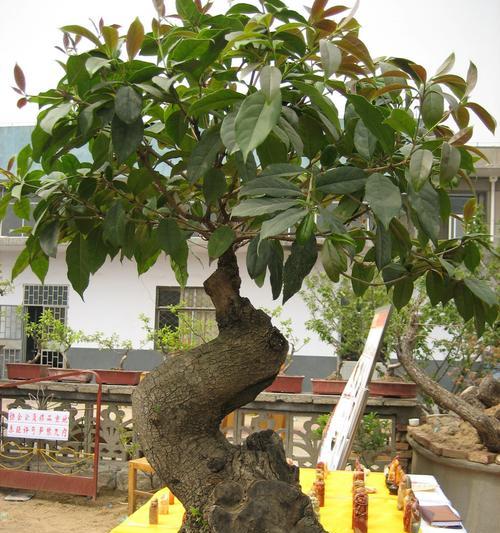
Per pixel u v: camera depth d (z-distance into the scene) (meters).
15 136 14.20
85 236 2.14
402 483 3.24
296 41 1.66
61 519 5.84
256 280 2.25
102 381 7.03
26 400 7.35
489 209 11.70
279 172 1.60
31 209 2.21
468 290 2.17
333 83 1.67
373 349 4.67
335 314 8.17
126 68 1.66
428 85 1.69
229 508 1.83
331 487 3.64
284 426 6.49
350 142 1.82
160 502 3.16
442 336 9.93
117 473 6.52
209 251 1.75
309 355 12.30
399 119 1.63
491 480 4.51
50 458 6.79
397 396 6.11
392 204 1.50
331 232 1.59
